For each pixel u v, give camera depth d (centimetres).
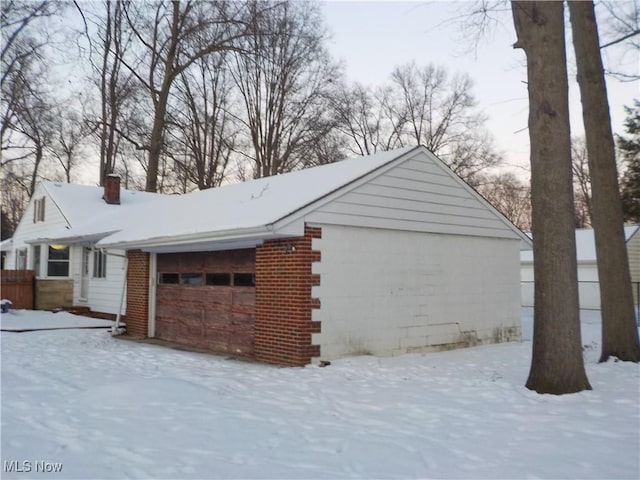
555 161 868
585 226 5353
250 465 519
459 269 1386
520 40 916
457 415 712
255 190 1430
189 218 1392
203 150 3612
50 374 963
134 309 1602
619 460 542
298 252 1073
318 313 1084
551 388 836
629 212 2895
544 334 855
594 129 1150
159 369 1028
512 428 654
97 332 1627
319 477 491
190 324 1413
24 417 670
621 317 1112
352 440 602
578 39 1162
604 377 955
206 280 1368
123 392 790
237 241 1187
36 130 2989
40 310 2103
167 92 2997
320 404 764
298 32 3628
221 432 624
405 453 561
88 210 2359
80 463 511
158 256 1574
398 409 741
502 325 1490
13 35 2416
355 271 1155
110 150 3262
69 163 4422
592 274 2972
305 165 3759
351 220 1146
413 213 1276
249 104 3709
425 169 1312
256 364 1105
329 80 3778
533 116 890
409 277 1266
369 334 1173
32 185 4325
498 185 4825
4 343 1355
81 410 707
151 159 2986
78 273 2173
